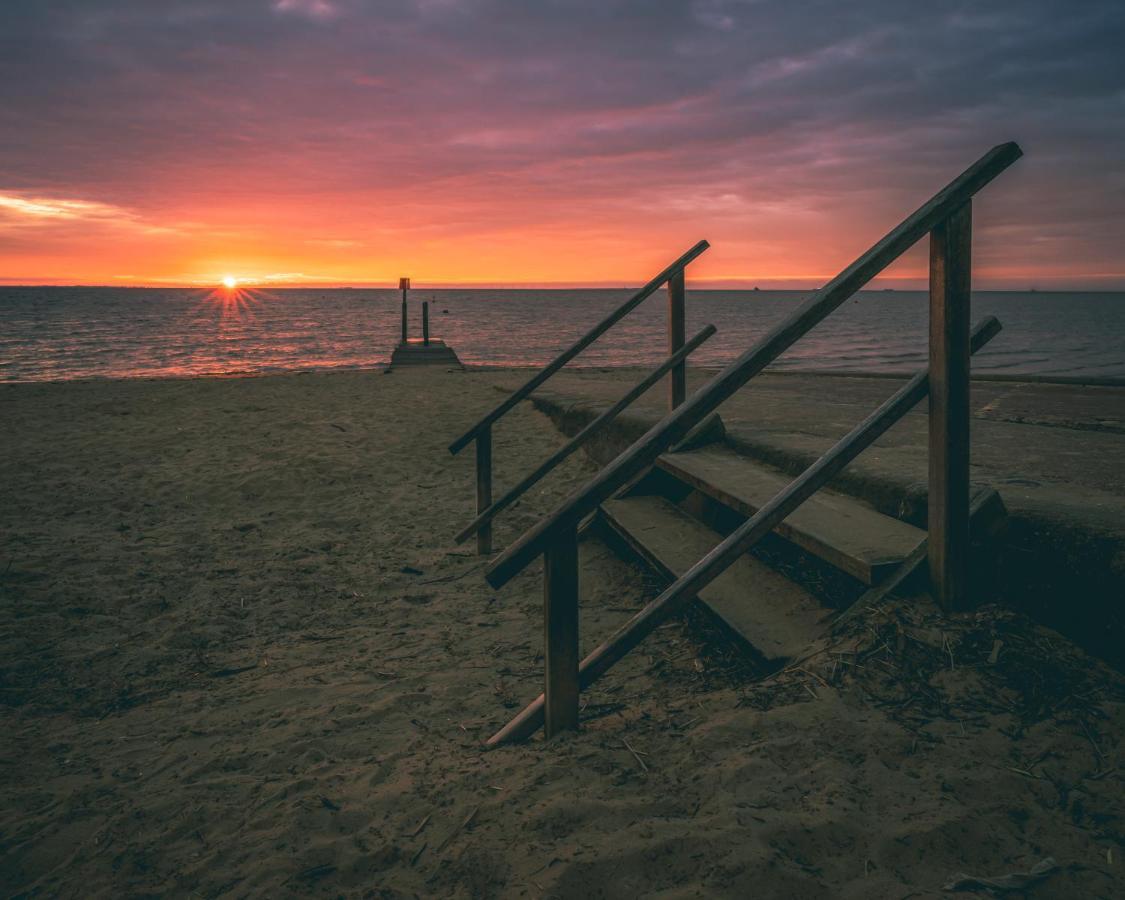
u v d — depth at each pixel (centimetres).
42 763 250
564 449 430
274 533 529
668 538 363
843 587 286
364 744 250
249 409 972
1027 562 238
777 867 153
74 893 180
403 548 498
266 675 321
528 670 309
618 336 5506
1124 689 200
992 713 197
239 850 190
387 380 1305
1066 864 151
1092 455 411
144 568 457
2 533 512
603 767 199
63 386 1220
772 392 871
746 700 220
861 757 187
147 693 308
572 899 152
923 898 144
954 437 229
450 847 176
